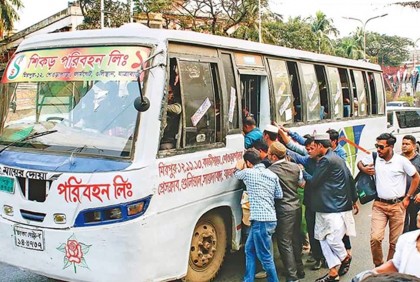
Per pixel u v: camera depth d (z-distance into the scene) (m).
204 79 5.49
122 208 4.40
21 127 5.24
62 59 5.18
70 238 4.51
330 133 6.78
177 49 5.13
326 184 5.72
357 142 9.97
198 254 5.47
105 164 4.51
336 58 9.54
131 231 4.41
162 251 4.71
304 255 6.88
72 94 5.01
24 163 4.79
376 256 5.90
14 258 4.86
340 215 5.74
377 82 11.41
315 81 8.46
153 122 4.62
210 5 29.20
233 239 5.93
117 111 4.73
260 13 31.17
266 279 5.99
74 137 4.84
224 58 5.93
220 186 5.58
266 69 6.95
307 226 6.29
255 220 5.35
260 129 6.98
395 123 14.11
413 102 47.47
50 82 5.16
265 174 5.39
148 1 26.64
